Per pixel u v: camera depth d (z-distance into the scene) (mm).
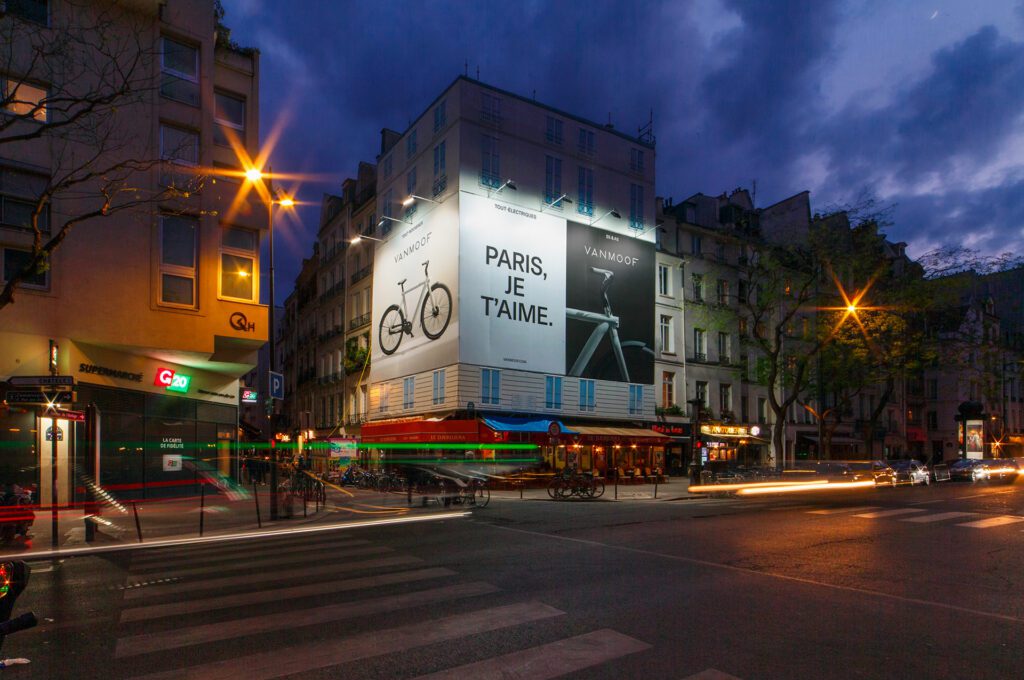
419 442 30062
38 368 16250
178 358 20469
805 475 28938
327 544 11148
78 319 17031
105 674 4820
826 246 29609
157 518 15750
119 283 17781
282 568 8812
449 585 7625
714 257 41188
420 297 33406
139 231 18234
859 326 29406
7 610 4160
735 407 40344
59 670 4922
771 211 47031
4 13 13219
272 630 5844
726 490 24812
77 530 13242
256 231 20812
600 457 33531
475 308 30453
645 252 37156
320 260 50219
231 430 25234
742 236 40125
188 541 12078
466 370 29844
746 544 10836
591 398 33812
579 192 35000
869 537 11672
